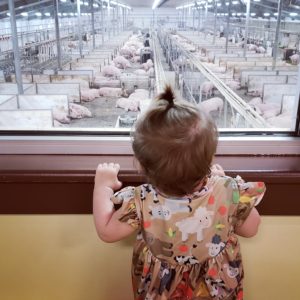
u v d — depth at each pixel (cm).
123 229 68
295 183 79
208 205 65
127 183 77
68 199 81
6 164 82
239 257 73
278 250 91
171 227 66
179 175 60
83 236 88
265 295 97
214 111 96
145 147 59
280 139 90
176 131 58
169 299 70
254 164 83
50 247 89
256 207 82
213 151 61
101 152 89
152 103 63
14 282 94
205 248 68
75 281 94
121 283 94
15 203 81
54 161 84
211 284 70
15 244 88
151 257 69
